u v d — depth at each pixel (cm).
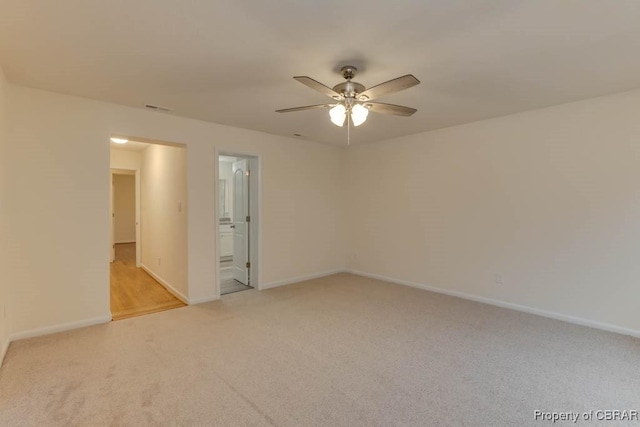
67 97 320
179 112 375
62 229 318
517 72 267
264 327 329
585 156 336
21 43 220
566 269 350
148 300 421
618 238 319
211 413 194
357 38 214
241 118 399
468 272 430
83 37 213
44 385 221
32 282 303
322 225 564
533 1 175
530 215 374
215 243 425
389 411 197
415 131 469
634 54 235
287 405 202
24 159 298
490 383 228
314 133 479
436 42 219
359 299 428
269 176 486
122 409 196
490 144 405
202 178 412
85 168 330
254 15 189
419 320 350
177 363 254
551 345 288
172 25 200
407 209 499
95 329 322
